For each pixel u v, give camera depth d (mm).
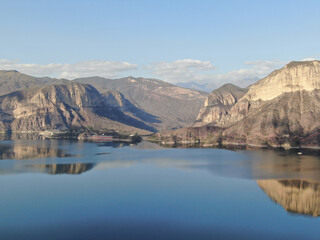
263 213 159500
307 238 136500
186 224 147750
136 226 145750
